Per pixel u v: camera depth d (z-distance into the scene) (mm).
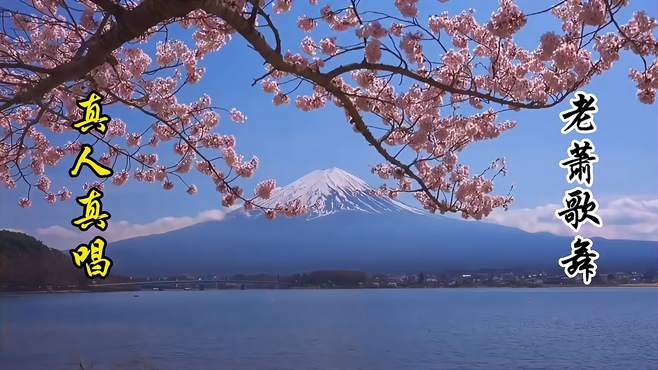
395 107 7934
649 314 102875
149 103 9016
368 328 77625
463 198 8312
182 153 9797
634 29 6488
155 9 4531
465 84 7984
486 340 62344
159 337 63750
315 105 8969
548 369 43469
